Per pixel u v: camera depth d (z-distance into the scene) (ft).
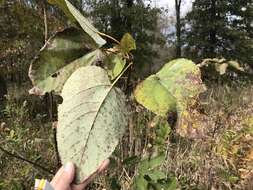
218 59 5.09
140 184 7.13
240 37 84.53
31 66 3.85
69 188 3.88
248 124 15.03
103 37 3.85
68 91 3.42
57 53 3.84
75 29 3.84
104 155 3.22
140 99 3.50
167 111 3.46
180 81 3.52
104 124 3.29
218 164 13.42
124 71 3.60
